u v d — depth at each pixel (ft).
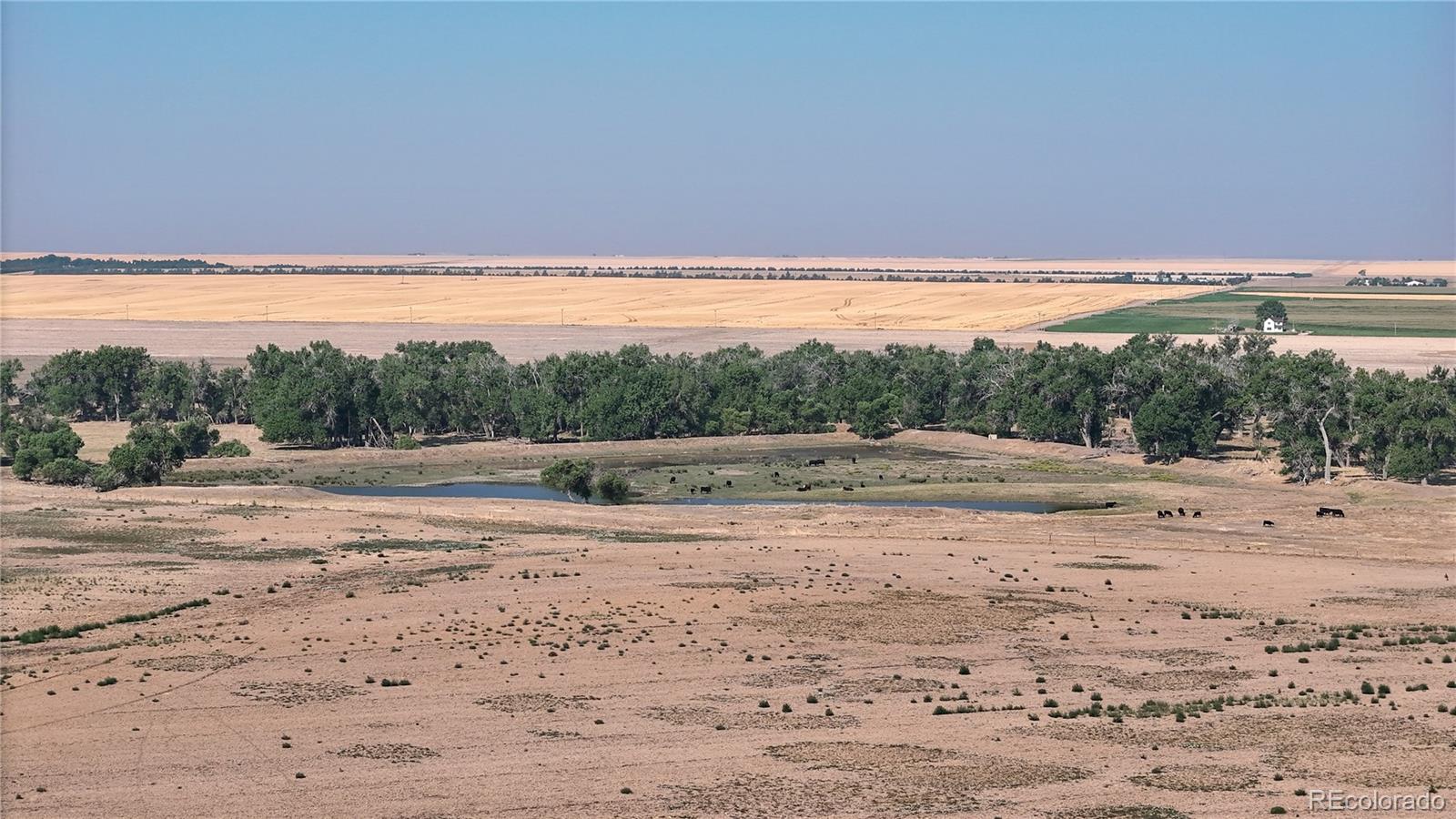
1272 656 274.16
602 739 221.87
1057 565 366.63
